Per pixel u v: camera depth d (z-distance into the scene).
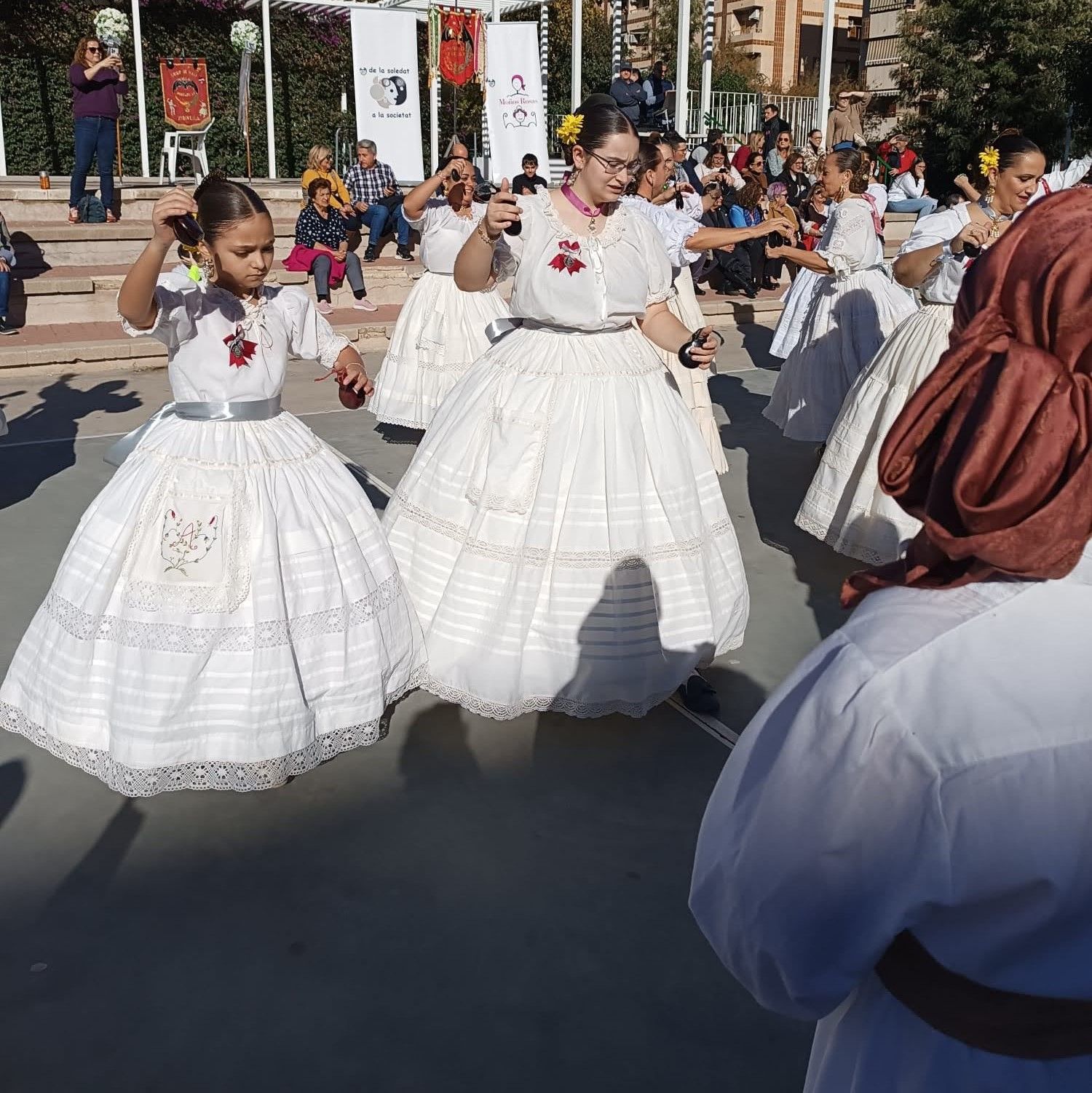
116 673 2.86
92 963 2.51
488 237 3.32
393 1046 2.30
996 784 1.03
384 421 6.93
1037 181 4.66
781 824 1.15
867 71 30.30
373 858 2.91
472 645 3.38
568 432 3.37
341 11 18.25
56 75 16.25
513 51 14.18
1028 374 1.02
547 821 3.09
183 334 2.94
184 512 2.87
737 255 12.90
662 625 3.41
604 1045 2.31
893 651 1.10
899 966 1.18
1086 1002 1.09
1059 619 1.06
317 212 11.10
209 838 2.97
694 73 30.89
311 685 3.01
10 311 9.73
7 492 5.82
